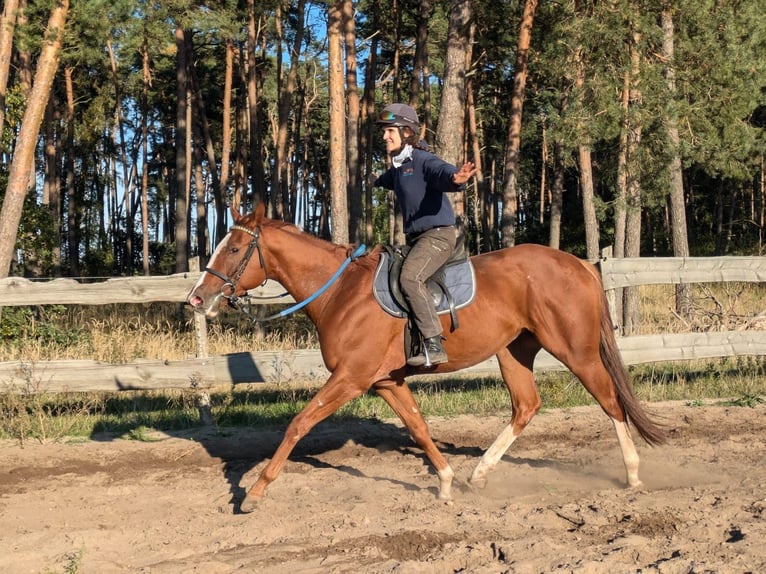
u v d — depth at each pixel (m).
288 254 5.86
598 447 7.57
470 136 30.92
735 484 6.01
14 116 16.28
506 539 4.85
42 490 6.33
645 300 20.23
